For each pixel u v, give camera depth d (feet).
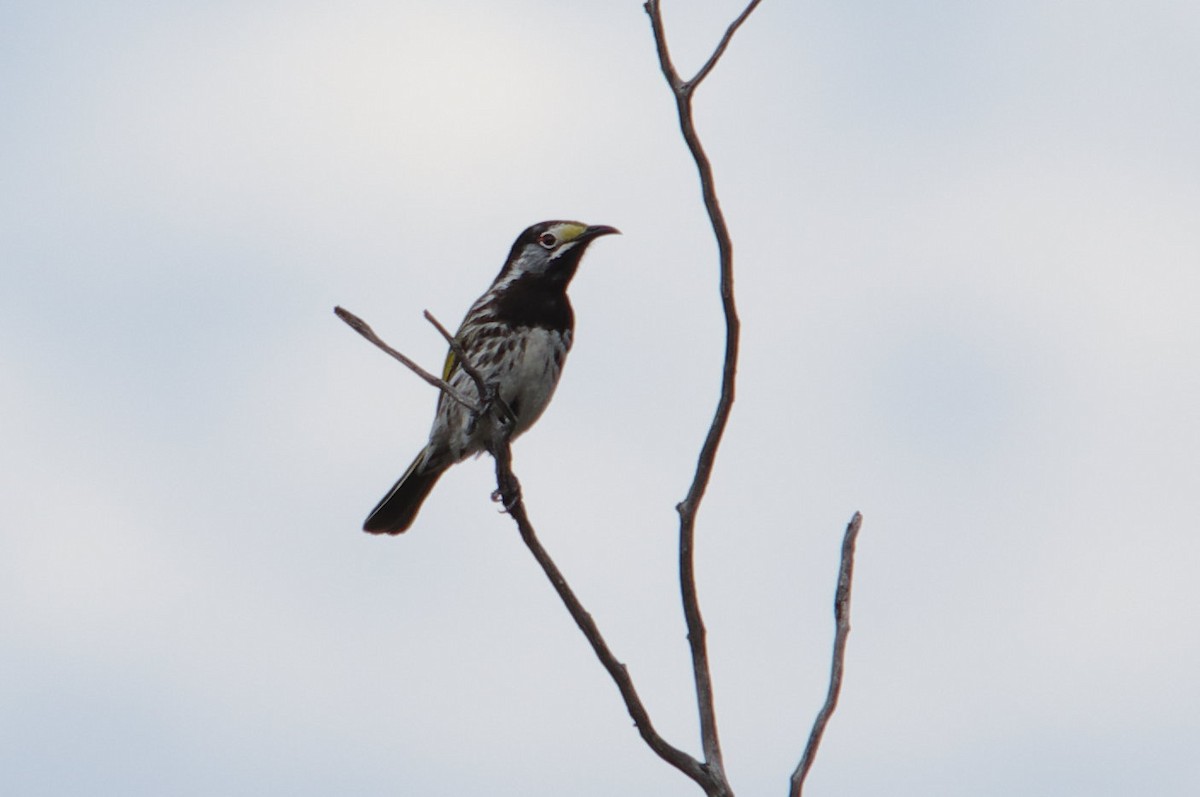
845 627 27.99
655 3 28.09
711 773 27.09
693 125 27.94
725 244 28.04
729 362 28.12
